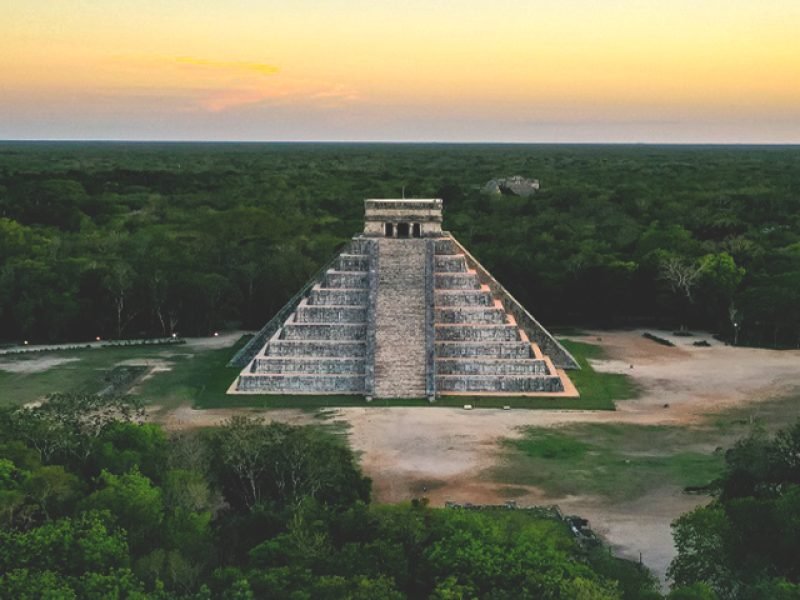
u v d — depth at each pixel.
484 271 101.94
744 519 45.56
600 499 60.81
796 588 39.25
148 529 48.06
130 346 111.00
